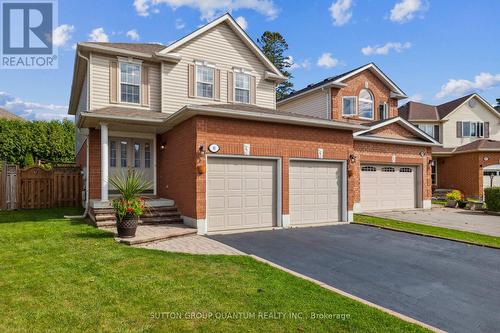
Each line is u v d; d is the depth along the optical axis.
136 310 4.11
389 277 6.05
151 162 13.46
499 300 5.05
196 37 14.27
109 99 12.74
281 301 4.50
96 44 12.45
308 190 11.91
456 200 19.45
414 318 4.37
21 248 7.09
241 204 10.52
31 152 23.67
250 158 10.72
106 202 10.50
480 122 28.06
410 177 17.88
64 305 4.23
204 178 9.73
